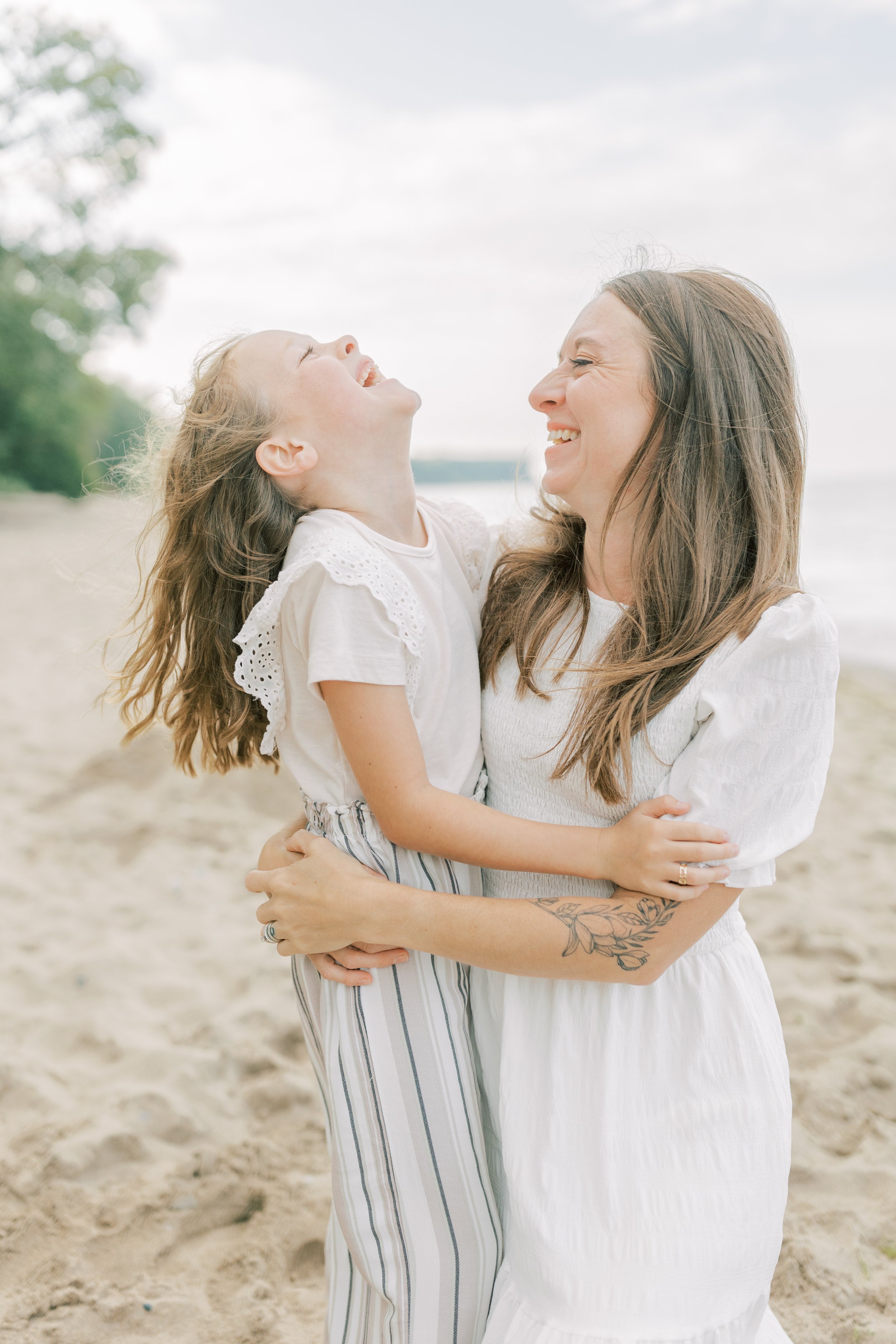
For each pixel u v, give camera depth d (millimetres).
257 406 1472
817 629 1277
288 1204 2291
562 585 1520
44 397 32406
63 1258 2102
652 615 1382
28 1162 2383
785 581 1393
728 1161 1303
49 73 26484
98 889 4062
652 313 1372
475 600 1631
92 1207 2258
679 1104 1321
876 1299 2008
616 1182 1294
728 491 1364
